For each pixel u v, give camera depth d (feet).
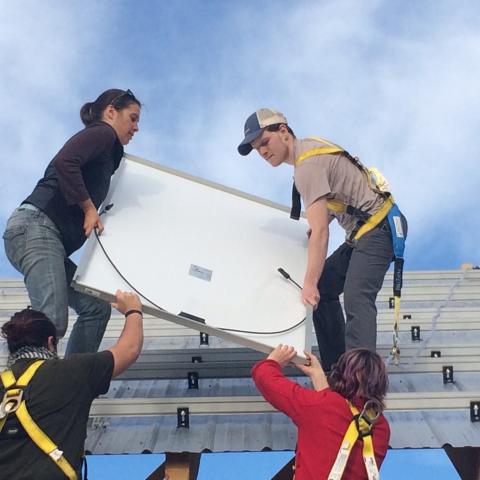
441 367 14.39
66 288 12.56
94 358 10.02
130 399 12.51
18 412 9.25
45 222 12.64
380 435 9.76
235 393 14.17
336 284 14.17
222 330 12.45
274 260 13.65
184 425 12.32
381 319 17.34
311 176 12.75
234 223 14.05
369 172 13.33
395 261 12.94
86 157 12.64
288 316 12.84
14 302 19.40
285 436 12.12
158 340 17.25
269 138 13.15
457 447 11.89
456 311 17.40
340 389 9.89
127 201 13.78
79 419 9.55
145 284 12.66
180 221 13.79
